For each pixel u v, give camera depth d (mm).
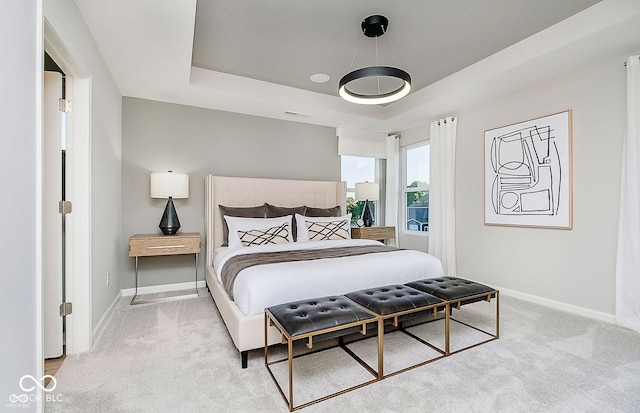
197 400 1564
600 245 2691
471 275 3893
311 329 1562
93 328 2244
